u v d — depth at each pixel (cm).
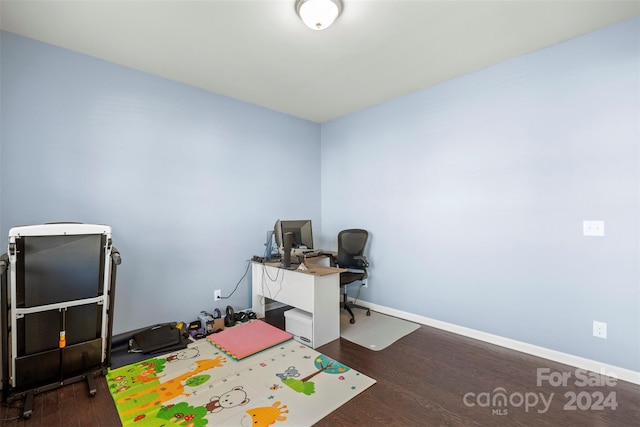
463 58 262
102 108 260
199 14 200
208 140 328
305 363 236
